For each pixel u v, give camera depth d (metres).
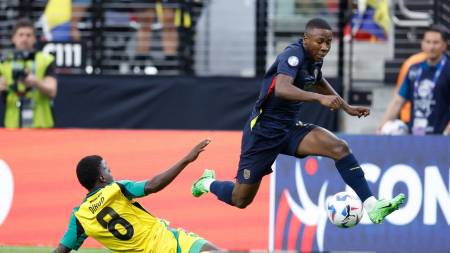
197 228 33.69
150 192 24.09
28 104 37.62
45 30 45.81
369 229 33.31
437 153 33.44
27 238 34.12
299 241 33.53
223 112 44.12
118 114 44.47
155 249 24.20
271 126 25.75
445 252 33.19
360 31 45.94
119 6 46.50
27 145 34.50
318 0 47.06
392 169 33.66
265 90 25.48
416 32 46.00
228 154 34.03
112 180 25.05
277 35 46.84
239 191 26.67
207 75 44.25
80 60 45.19
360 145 33.75
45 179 34.31
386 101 44.41
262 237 33.53
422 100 36.28
